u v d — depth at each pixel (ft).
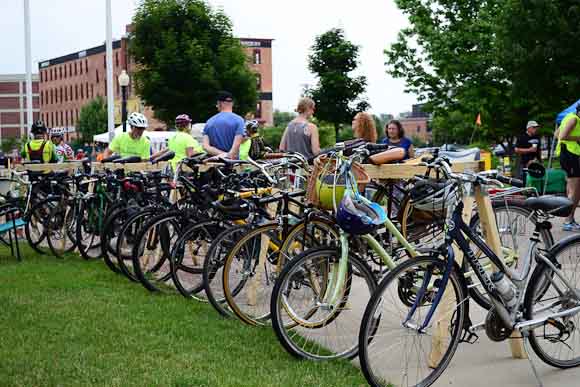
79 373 15.70
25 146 39.81
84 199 29.86
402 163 19.88
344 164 16.60
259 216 20.43
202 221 22.13
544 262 15.69
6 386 14.98
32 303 22.13
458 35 96.27
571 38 72.23
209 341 18.07
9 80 476.13
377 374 14.64
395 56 103.24
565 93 75.20
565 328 16.02
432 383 15.23
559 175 39.24
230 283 19.83
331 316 16.81
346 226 15.96
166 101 83.05
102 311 20.99
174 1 83.20
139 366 16.12
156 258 23.45
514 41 75.36
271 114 296.71
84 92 314.76
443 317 15.05
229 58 84.48
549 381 15.79
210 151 29.86
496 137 101.09
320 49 74.08
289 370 15.89
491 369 16.55
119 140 33.63
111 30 79.87
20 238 37.37
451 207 15.16
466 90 96.43
